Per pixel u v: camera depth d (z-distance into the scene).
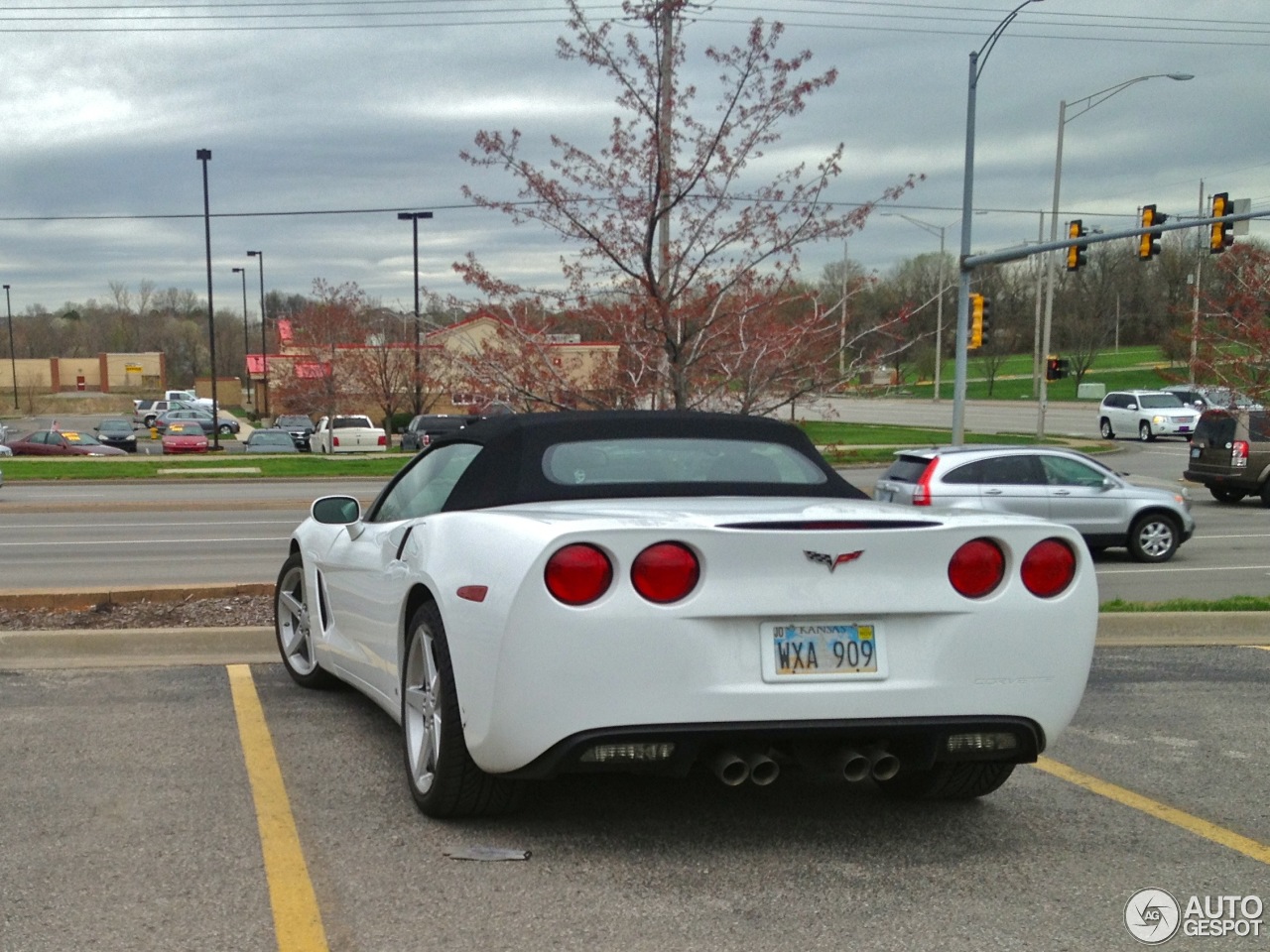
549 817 4.69
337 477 30.17
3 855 4.20
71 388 119.31
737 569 4.02
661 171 10.81
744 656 4.03
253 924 3.66
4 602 8.59
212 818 4.60
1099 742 5.93
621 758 4.00
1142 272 114.56
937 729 4.16
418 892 3.93
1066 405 71.44
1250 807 4.96
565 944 3.56
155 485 28.31
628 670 3.94
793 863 4.25
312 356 47.03
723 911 3.81
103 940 3.54
